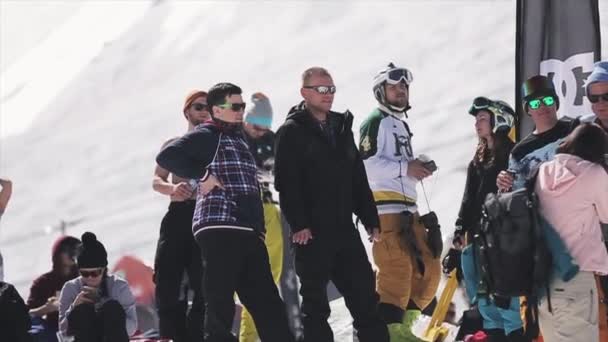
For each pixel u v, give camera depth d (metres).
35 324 21.38
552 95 17.78
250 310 17.56
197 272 19.88
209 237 17.19
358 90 53.41
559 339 16.33
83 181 58.97
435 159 43.22
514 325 18.16
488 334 18.75
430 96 50.00
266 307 17.41
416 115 48.50
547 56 20.09
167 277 19.89
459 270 20.52
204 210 17.34
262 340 17.48
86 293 19.77
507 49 52.03
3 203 20.66
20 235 54.69
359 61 56.62
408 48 55.81
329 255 17.91
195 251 19.88
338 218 17.95
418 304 20.47
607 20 42.47
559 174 16.11
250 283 17.45
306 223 17.80
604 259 16.12
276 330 17.36
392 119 20.23
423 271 20.11
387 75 20.09
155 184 19.78
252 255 17.42
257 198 17.66
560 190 16.06
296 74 58.62
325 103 18.05
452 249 20.55
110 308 19.56
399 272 19.88
